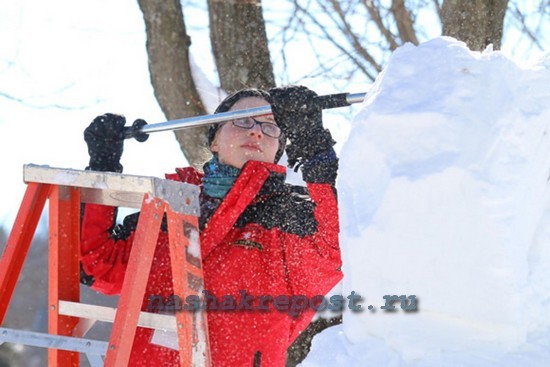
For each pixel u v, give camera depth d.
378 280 4.84
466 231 4.59
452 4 8.72
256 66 9.43
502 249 4.53
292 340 7.09
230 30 9.42
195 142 9.49
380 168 4.84
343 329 5.20
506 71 4.74
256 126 7.05
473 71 4.79
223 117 7.02
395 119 4.79
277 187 6.89
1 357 24.58
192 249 6.02
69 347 6.04
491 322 4.63
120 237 7.21
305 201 6.92
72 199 6.63
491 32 8.66
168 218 5.91
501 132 4.59
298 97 6.52
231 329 6.61
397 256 4.75
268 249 6.79
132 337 5.73
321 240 6.66
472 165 4.59
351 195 4.98
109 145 7.25
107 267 7.09
